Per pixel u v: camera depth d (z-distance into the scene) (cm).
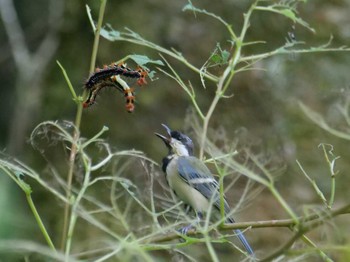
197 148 942
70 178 603
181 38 1569
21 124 1584
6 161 614
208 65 698
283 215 1355
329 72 1555
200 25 1582
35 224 1300
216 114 1522
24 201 1342
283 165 915
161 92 1547
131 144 1533
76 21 1617
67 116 1565
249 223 604
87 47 1597
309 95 1551
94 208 866
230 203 796
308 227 500
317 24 1588
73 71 1594
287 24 1560
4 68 1692
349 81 1515
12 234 589
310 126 1523
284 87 1546
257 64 1510
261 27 1558
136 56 638
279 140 1508
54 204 1362
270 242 1350
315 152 1490
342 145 1510
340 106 657
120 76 651
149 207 617
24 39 1708
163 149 1554
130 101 647
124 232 662
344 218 968
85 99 646
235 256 1176
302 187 1435
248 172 514
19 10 1717
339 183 1459
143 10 1582
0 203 593
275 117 1533
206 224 533
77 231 1139
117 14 1562
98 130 1529
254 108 1544
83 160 586
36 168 1451
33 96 1600
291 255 506
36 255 521
